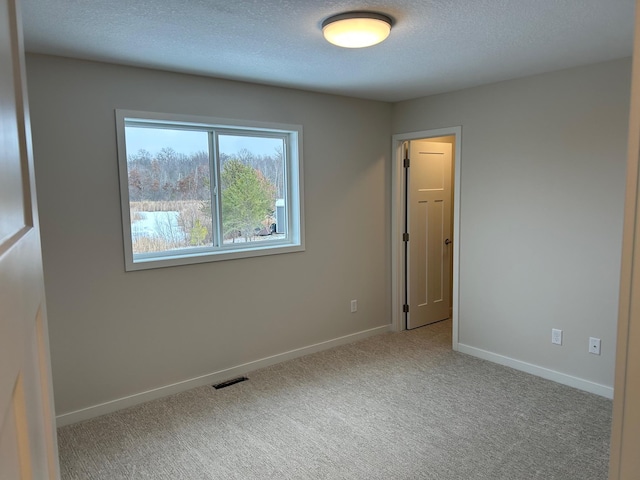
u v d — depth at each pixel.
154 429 2.92
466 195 4.09
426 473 2.43
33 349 0.67
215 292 3.61
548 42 2.72
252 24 2.34
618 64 3.08
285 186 4.11
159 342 3.35
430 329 4.98
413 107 4.46
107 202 3.06
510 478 2.38
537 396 3.31
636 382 0.63
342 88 3.93
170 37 2.53
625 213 0.63
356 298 4.59
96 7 2.10
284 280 4.02
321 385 3.54
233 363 3.75
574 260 3.41
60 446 2.73
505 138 3.75
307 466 2.51
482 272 4.02
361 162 4.50
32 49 2.69
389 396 3.34
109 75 3.02
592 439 2.73
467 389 3.44
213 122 3.49
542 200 3.56
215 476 2.44
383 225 4.76
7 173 0.54
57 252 2.89
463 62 3.13
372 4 2.12
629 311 0.63
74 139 2.91
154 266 3.28
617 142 3.13
